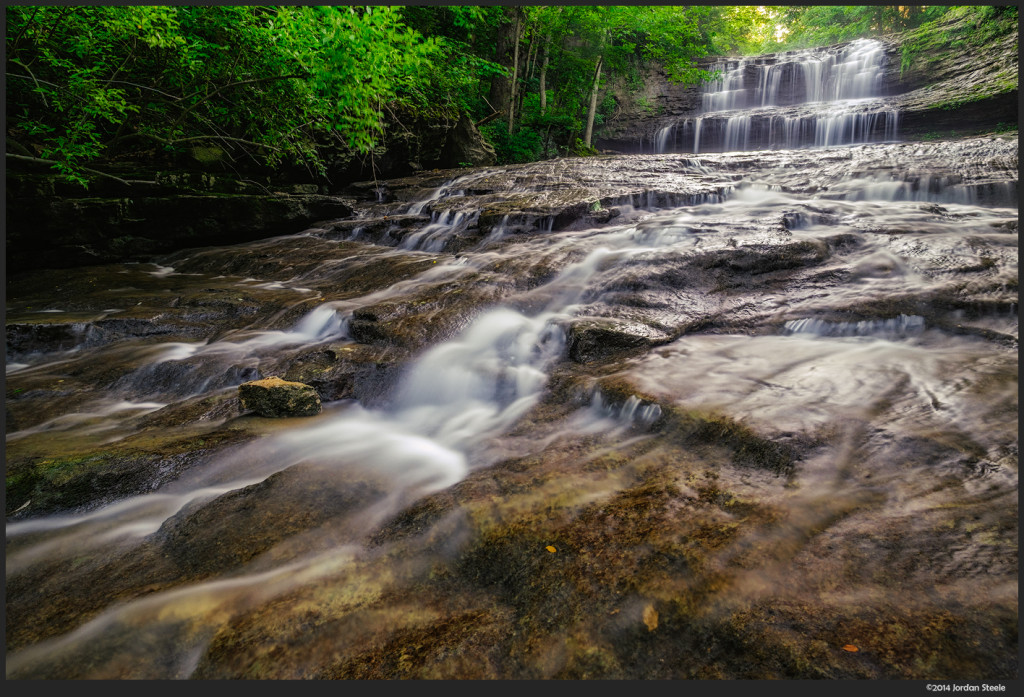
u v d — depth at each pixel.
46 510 2.73
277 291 6.88
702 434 2.96
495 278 5.96
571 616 1.85
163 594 2.07
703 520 2.23
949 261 5.06
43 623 1.98
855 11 27.97
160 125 9.20
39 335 5.44
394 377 4.36
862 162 10.96
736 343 4.28
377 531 2.43
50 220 8.00
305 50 7.21
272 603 2.00
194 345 5.39
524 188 11.04
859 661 1.56
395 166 14.20
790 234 6.14
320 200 10.66
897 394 3.14
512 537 2.27
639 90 26.44
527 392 4.03
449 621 1.90
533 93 22.12
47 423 3.92
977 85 16.45
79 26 6.97
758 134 21.33
